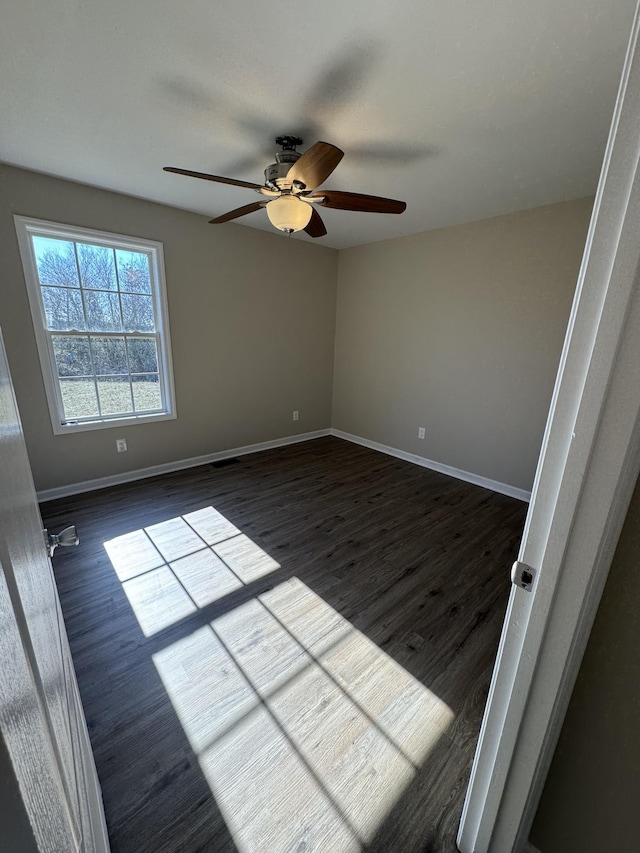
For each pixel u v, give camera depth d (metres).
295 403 4.61
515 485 3.30
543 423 3.08
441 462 3.85
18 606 0.37
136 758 1.24
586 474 0.61
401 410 4.17
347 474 3.75
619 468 0.58
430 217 3.17
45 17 1.23
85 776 0.78
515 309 3.12
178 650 1.66
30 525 0.65
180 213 3.23
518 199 2.73
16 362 2.69
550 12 1.18
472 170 2.29
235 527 2.69
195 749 1.27
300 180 1.79
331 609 1.92
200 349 3.62
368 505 3.08
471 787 0.95
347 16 1.22
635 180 0.49
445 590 2.08
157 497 3.12
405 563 2.32
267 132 1.92
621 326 0.53
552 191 2.57
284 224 2.13
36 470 2.91
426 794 1.16
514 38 1.29
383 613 1.90
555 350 2.94
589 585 0.65
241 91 1.61
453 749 1.29
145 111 1.76
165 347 3.38
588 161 2.13
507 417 3.29
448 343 3.62
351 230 3.63
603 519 0.61
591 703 0.76
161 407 3.54
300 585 2.09
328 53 1.39
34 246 2.65
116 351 3.17
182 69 1.48
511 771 0.83
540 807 0.89
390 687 1.51
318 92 1.61
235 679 1.53
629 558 0.67
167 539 2.52
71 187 2.66
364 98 1.63
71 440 3.03
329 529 2.70
